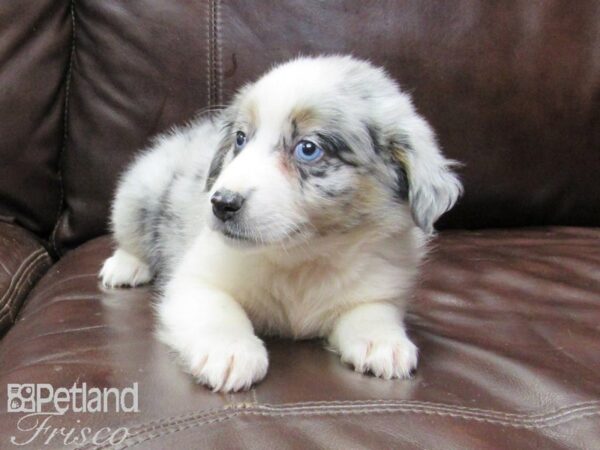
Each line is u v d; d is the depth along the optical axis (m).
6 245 0.52
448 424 0.29
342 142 0.38
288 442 0.27
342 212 0.39
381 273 0.41
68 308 0.41
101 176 0.60
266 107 0.39
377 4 0.60
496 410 0.30
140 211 0.52
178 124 0.60
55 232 0.61
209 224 0.37
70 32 0.60
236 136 0.42
